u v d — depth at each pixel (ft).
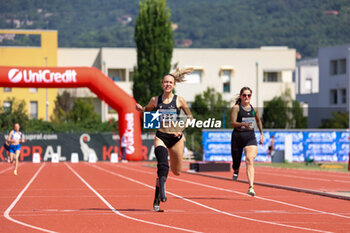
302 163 248.73
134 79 278.46
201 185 115.65
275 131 261.85
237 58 468.34
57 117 424.46
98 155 280.72
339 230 55.57
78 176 148.25
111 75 451.53
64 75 242.17
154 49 276.21
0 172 168.96
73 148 279.49
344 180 132.46
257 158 260.83
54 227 56.80
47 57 465.06
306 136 262.88
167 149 65.87
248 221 61.52
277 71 478.59
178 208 73.56
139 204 78.43
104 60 445.37
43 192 97.71
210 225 58.44
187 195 92.58
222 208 73.67
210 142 258.37
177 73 67.21
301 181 128.16
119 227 56.90
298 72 610.65
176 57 460.96
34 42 487.61
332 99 451.53
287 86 471.62
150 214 67.05
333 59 447.42
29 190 101.86
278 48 499.51
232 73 466.70
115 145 282.15
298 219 63.41
